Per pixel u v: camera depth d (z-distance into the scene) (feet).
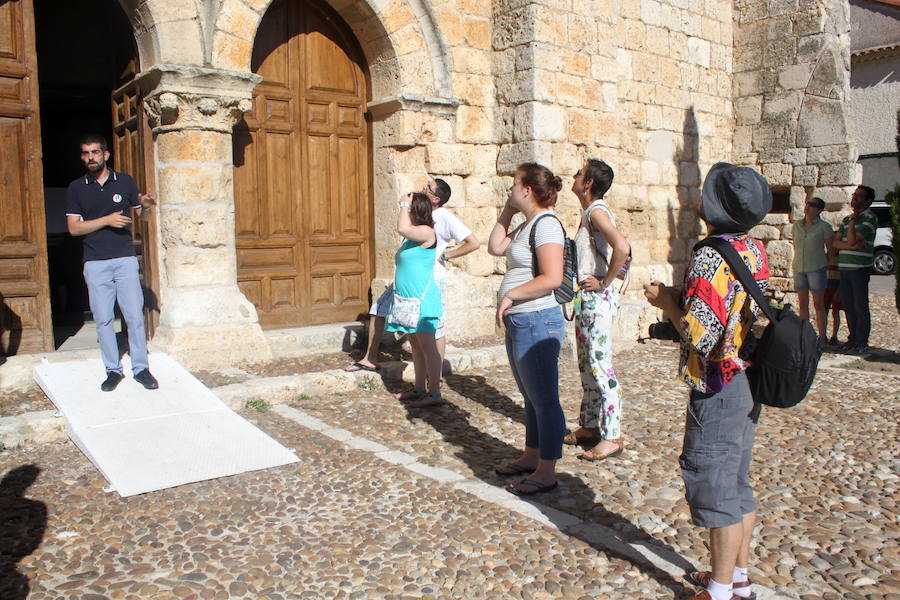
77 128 37.29
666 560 11.40
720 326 9.02
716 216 9.43
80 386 18.43
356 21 26.73
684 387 22.81
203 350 22.02
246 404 19.26
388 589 10.41
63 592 10.17
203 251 22.50
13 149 20.70
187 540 11.87
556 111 28.76
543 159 28.43
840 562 11.30
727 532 9.47
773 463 15.84
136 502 13.33
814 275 29.86
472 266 29.40
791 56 38.91
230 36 22.44
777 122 39.60
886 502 13.73
